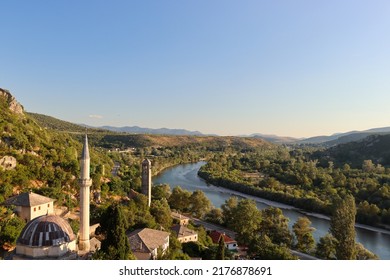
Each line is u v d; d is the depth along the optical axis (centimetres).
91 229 8588
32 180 11444
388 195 16950
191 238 10019
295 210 17412
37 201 8825
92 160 18012
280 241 11181
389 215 14825
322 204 16762
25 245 5197
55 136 18438
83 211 6875
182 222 12225
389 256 11294
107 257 5541
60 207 10588
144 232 8188
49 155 13612
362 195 18050
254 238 10112
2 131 13175
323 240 10650
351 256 9644
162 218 11188
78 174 13312
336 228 10050
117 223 5834
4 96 17075
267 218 12169
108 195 13688
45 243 5197
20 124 15200
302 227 11412
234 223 11719
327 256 10456
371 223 15038
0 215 8106
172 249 8569
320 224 14850
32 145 13850
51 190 10719
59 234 5359
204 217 14788
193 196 15088
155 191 15800
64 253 5338
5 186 9919
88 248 6838
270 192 19750
